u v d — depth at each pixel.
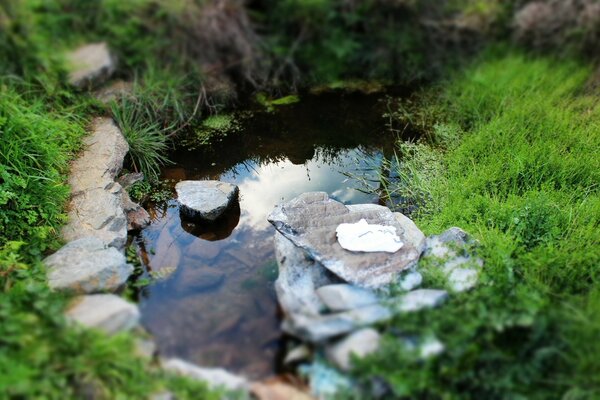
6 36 5.09
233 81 5.98
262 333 2.79
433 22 6.23
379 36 6.34
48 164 3.91
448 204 3.88
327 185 4.53
